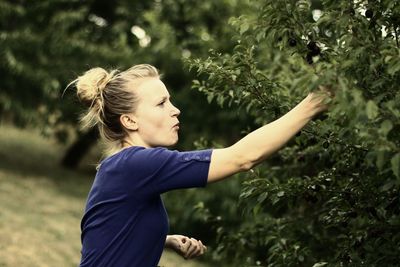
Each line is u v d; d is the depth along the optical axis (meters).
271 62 4.31
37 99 10.90
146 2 11.73
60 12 10.77
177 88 9.17
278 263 3.17
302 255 3.10
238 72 2.60
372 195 2.67
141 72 2.46
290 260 3.12
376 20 2.41
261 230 3.64
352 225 2.82
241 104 2.95
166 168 2.20
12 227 7.36
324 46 2.48
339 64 2.06
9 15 10.76
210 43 8.16
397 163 1.77
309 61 2.43
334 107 1.93
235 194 7.17
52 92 10.69
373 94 2.18
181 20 10.28
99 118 2.48
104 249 2.25
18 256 6.32
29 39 10.49
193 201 7.57
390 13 2.42
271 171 3.76
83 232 2.36
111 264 2.23
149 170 2.21
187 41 8.95
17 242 6.79
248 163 2.15
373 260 2.62
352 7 2.31
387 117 1.91
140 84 2.43
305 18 2.52
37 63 10.64
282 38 2.48
